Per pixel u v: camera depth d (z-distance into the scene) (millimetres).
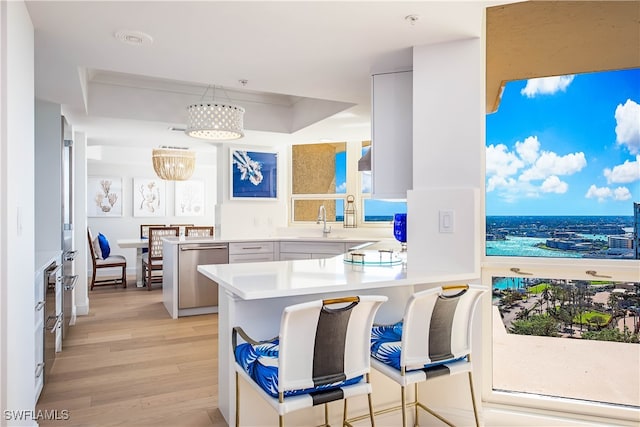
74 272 4504
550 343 2324
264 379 1535
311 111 4410
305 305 1425
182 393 2627
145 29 2145
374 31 2188
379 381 2285
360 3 1897
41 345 2551
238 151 5500
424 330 1742
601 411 2178
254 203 5613
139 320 4422
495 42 2439
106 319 4445
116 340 3703
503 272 2324
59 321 3262
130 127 4441
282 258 5102
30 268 1931
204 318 4531
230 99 4613
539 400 2258
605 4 2297
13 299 1629
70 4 1871
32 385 1981
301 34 2217
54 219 3451
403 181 2672
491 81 2438
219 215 5449
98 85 4004
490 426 2277
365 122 4312
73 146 4387
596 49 2312
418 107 2385
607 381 2250
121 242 6266
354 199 5438
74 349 3434
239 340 1985
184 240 4812
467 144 2289
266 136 5070
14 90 1663
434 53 2354
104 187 7523
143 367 3057
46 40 2268
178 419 2299
